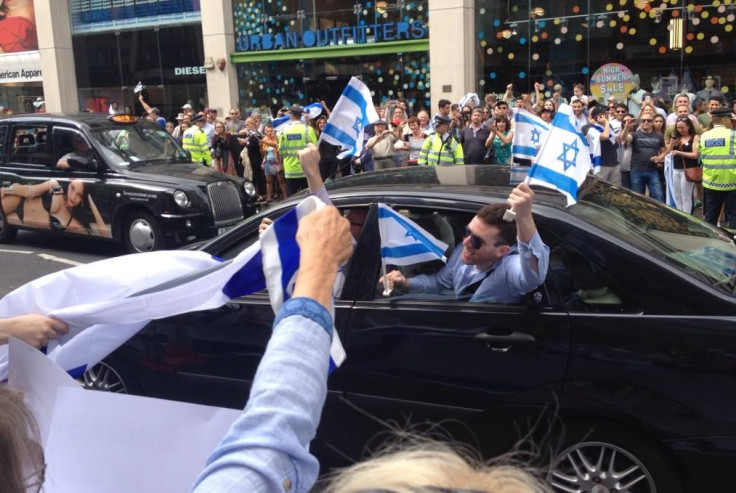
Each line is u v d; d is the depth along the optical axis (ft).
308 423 3.71
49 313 7.09
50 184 32.60
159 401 6.02
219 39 63.72
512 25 52.80
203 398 12.69
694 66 47.83
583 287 10.17
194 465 5.92
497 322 10.40
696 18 47.14
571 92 51.78
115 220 30.76
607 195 12.43
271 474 3.48
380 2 56.54
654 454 9.86
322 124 43.39
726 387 9.30
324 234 4.39
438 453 3.39
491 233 10.50
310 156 8.45
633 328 9.71
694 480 9.61
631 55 49.60
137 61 71.05
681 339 9.50
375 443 11.27
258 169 46.34
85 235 32.04
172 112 69.97
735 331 9.33
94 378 13.74
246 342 12.14
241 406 12.32
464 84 53.52
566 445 10.24
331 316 4.13
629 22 49.19
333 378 11.39
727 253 11.23
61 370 6.28
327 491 3.40
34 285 7.69
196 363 12.61
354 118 12.25
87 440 6.09
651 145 32.12
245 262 6.98
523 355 10.23
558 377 10.05
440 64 53.98
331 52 59.57
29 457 4.16
